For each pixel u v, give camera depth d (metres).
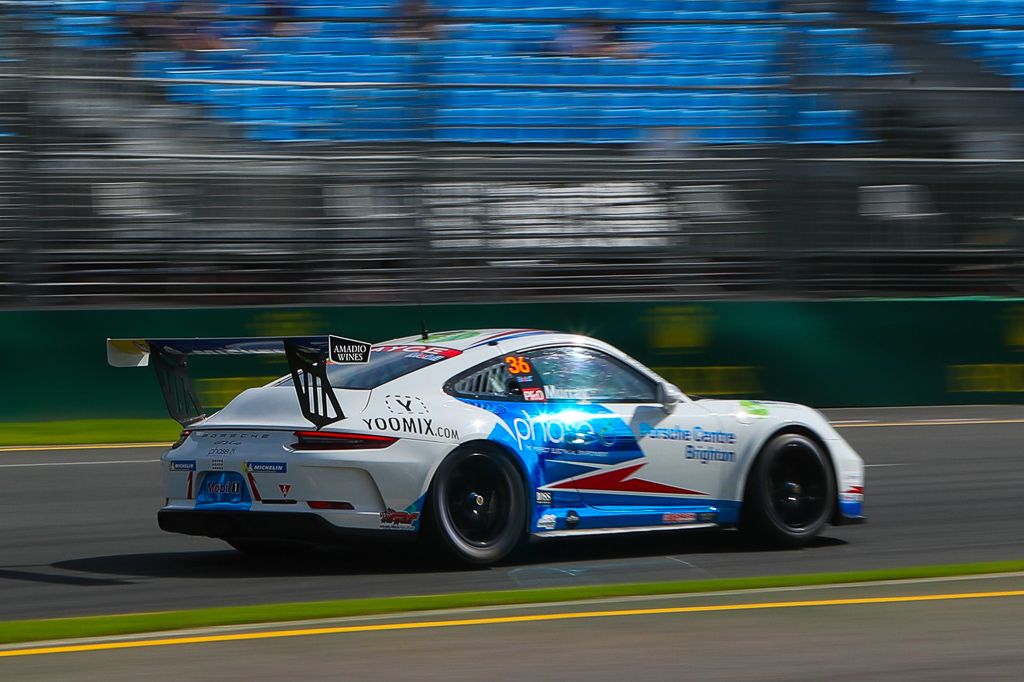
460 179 42.44
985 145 46.25
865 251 44.91
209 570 17.92
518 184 42.81
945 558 19.23
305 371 16.66
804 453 20.06
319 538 16.70
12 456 30.70
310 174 41.25
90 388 37.84
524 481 17.81
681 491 19.11
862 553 19.64
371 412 17.03
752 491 19.62
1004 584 16.42
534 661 11.87
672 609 14.52
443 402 17.50
